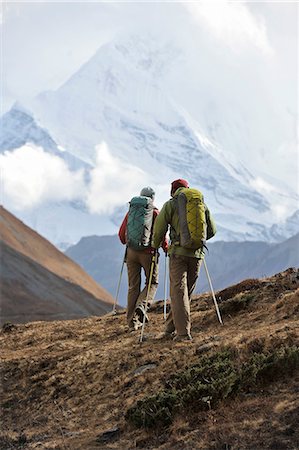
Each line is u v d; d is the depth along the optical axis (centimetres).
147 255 1827
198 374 1355
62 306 13088
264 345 1398
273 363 1269
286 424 1107
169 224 1702
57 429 1394
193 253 1631
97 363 1609
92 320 2112
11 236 15612
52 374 1627
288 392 1209
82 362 1630
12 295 12569
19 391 1602
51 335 1988
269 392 1230
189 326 1630
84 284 16312
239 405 1210
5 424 1488
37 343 1947
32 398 1559
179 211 1625
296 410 1131
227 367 1349
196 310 1964
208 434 1149
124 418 1340
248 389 1261
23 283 13238
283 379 1257
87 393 1507
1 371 1708
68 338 1934
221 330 1662
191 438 1160
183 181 1692
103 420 1376
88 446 1258
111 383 1509
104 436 1289
